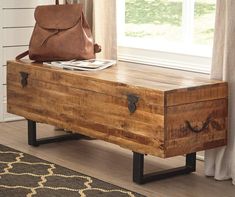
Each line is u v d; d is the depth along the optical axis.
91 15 4.36
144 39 4.45
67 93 3.66
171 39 4.24
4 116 4.75
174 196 3.22
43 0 4.80
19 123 4.69
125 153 3.95
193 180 3.46
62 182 3.37
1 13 4.63
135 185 3.36
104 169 3.62
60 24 4.01
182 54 3.97
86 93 3.53
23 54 4.15
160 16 4.30
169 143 3.16
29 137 4.07
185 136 3.22
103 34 4.30
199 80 3.43
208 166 3.51
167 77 3.51
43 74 3.81
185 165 3.65
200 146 3.30
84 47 3.98
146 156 3.89
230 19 3.30
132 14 4.52
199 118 3.27
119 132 3.37
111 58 4.30
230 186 3.38
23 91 4.00
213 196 3.23
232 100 3.39
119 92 3.33
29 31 4.79
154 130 3.17
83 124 3.59
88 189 3.27
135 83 3.30
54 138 4.16
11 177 3.42
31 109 3.96
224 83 3.37
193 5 4.05
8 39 4.70
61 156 3.86
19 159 3.75
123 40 4.54
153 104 3.16
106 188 3.29
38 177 3.44
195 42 4.08
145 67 3.97
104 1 4.26
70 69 3.75
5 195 3.16
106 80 3.39
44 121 3.87
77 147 4.07
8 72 4.11
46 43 3.99
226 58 3.35
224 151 3.44
